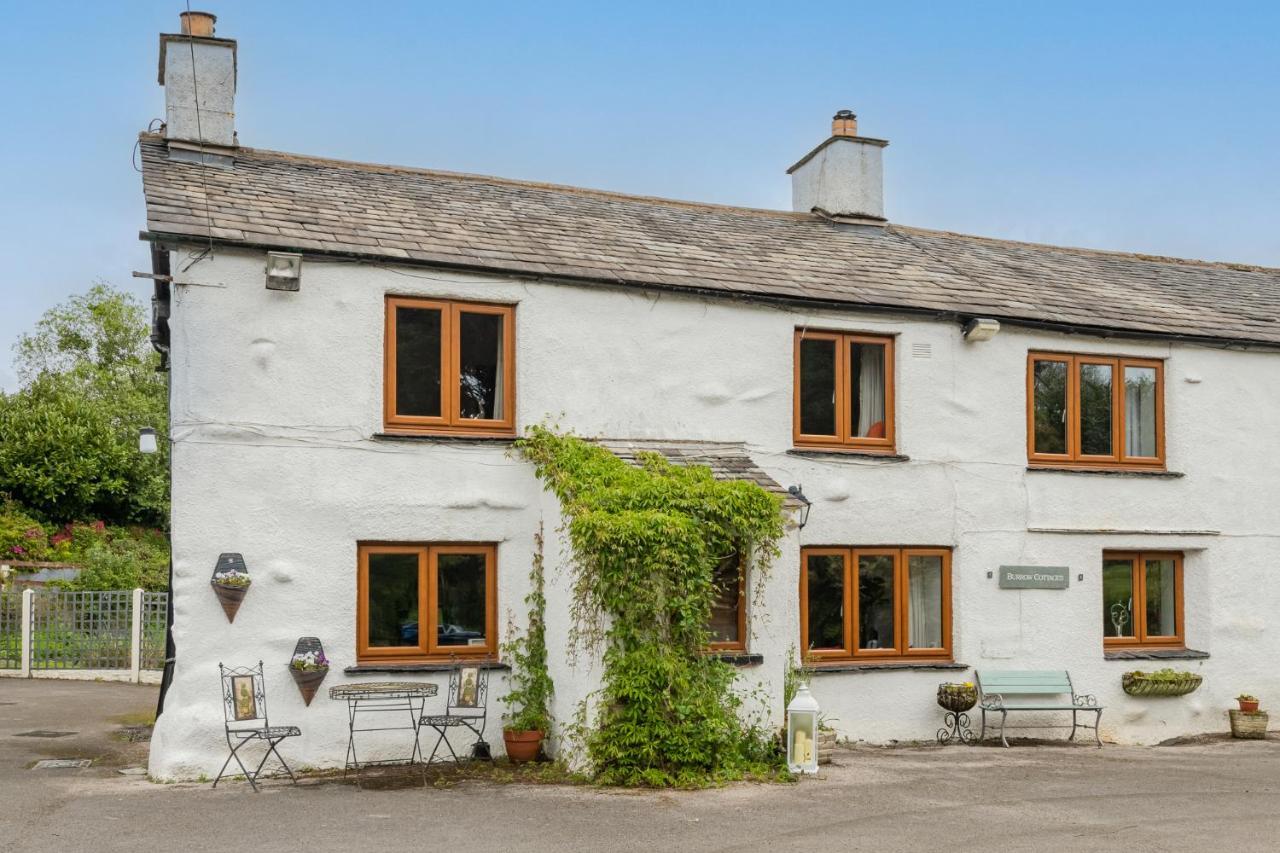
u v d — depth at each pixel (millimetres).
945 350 14414
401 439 12031
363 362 11992
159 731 11055
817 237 16500
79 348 41406
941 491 14203
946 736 13820
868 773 11461
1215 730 15156
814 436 13938
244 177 13617
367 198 13859
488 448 12359
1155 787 11016
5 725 14758
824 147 17812
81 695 17969
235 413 11469
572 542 11133
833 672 13406
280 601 11469
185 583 11156
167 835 8672
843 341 14188
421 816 9312
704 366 13430
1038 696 14219
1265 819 9617
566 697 11414
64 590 21047
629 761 10656
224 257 11570
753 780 10836
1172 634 15430
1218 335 15555
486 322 12758
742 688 11477
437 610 12195
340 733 11555
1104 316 15242
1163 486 15242
